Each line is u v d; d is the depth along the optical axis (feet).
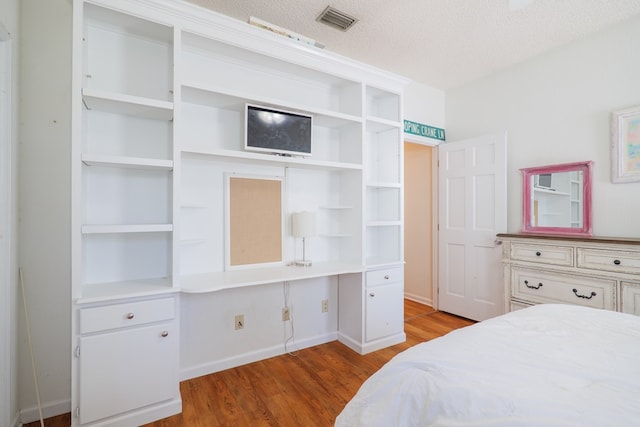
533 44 8.93
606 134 8.26
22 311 5.52
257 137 7.14
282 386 6.80
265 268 7.86
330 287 9.18
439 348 3.53
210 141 7.25
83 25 5.43
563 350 3.37
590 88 8.54
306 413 5.92
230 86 7.38
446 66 10.23
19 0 5.37
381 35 8.40
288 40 7.11
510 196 10.26
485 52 9.36
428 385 2.92
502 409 2.42
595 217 8.42
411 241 13.62
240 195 7.68
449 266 11.69
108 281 6.15
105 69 6.05
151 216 6.51
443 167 11.84
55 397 5.81
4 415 4.89
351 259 8.80
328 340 9.12
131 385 5.42
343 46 8.96
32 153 5.58
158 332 5.66
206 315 7.23
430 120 11.83
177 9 5.84
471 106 11.41
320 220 8.98
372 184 8.80
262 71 7.82
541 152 9.53
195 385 6.79
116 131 6.17
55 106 5.75
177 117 5.89
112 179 6.15
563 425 2.17
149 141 6.48
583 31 8.30
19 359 5.50
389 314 8.96
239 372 7.35
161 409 5.70
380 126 9.38
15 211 5.25
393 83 9.16
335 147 9.21
